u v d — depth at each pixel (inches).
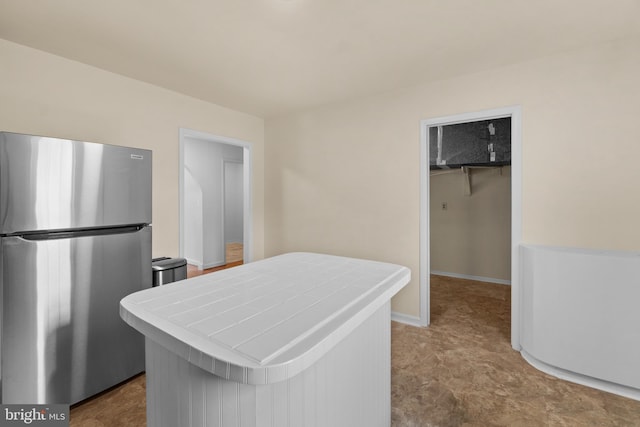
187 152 201.6
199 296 40.9
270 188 160.1
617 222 82.2
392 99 119.1
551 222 90.5
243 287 45.1
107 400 73.5
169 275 100.7
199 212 210.4
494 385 78.5
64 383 67.6
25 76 85.7
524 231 94.3
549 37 80.2
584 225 86.2
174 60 94.7
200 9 69.1
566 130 88.0
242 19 72.9
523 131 94.0
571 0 65.4
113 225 74.8
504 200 172.9
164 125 118.0
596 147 84.2
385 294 43.9
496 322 118.6
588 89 85.0
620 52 81.2
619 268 73.7
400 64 96.3
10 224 59.6
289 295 41.3
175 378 34.5
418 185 114.3
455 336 106.6
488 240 178.1
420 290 115.2
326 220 139.1
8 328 60.3
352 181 130.6
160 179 117.2
